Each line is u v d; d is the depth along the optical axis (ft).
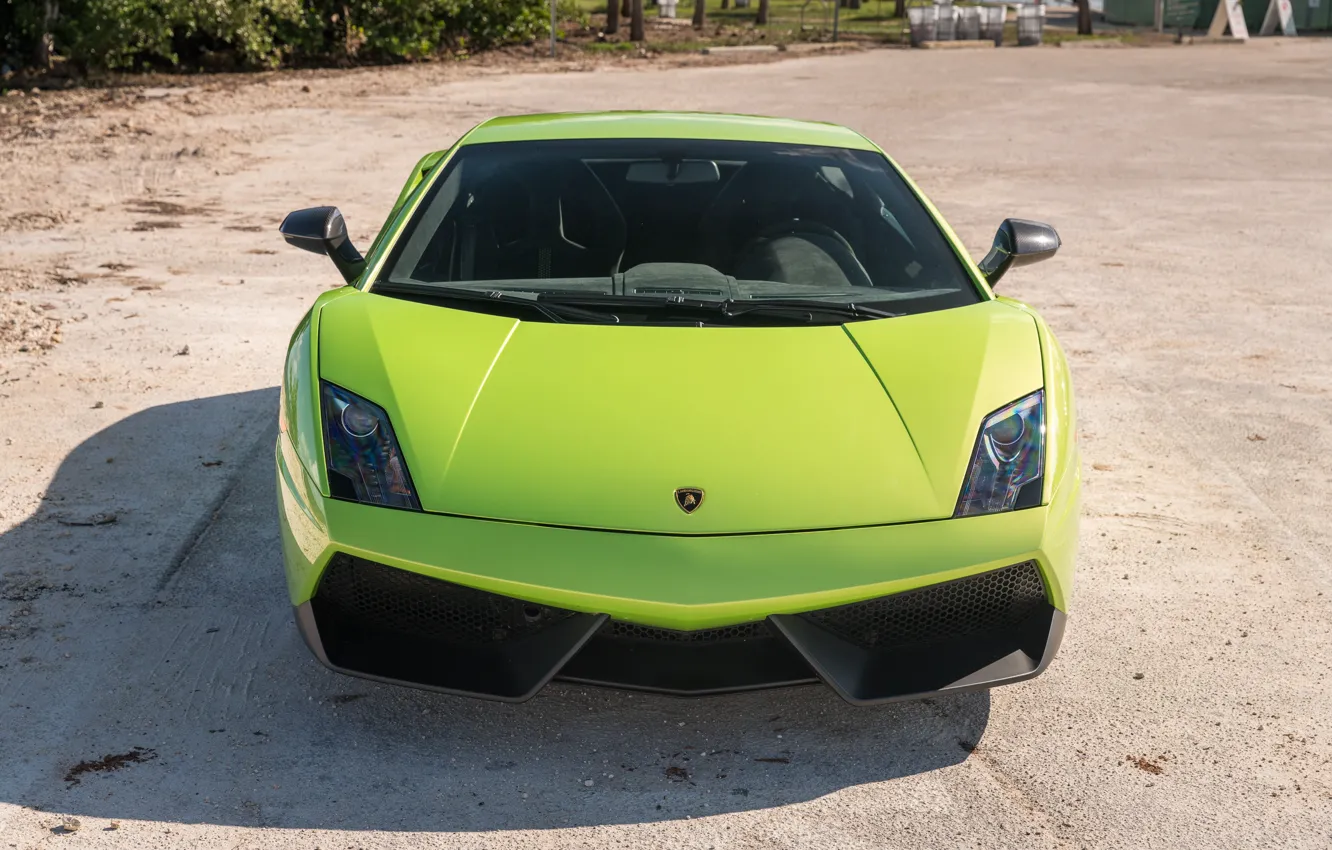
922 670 8.82
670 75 75.56
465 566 8.36
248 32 69.31
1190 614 11.76
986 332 10.30
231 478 14.14
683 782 8.75
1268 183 40.32
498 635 8.75
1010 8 173.17
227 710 9.45
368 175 37.09
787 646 8.56
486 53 88.94
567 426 8.95
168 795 8.36
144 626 10.69
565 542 8.36
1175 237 31.40
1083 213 34.53
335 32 78.59
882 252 11.66
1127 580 12.50
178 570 11.80
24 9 61.72
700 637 8.54
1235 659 10.90
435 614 8.80
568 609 8.41
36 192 32.07
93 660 10.09
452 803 8.40
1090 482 15.21
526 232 11.59
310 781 8.59
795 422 9.09
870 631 8.80
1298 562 13.01
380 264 11.16
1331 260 28.94
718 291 10.89
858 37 120.67
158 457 14.67
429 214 11.82
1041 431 9.35
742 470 8.70
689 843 8.07
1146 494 14.85
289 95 58.44
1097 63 91.04
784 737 9.37
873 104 61.16
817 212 12.08
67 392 16.85
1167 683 10.44
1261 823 8.52
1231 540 13.55
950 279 11.44
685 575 8.28
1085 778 9.00
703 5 126.11
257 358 18.79
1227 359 20.70
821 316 10.50
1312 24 151.02
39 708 9.35
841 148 13.34
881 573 8.48
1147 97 66.39
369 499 8.63
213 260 25.45
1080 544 13.34
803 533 8.47
